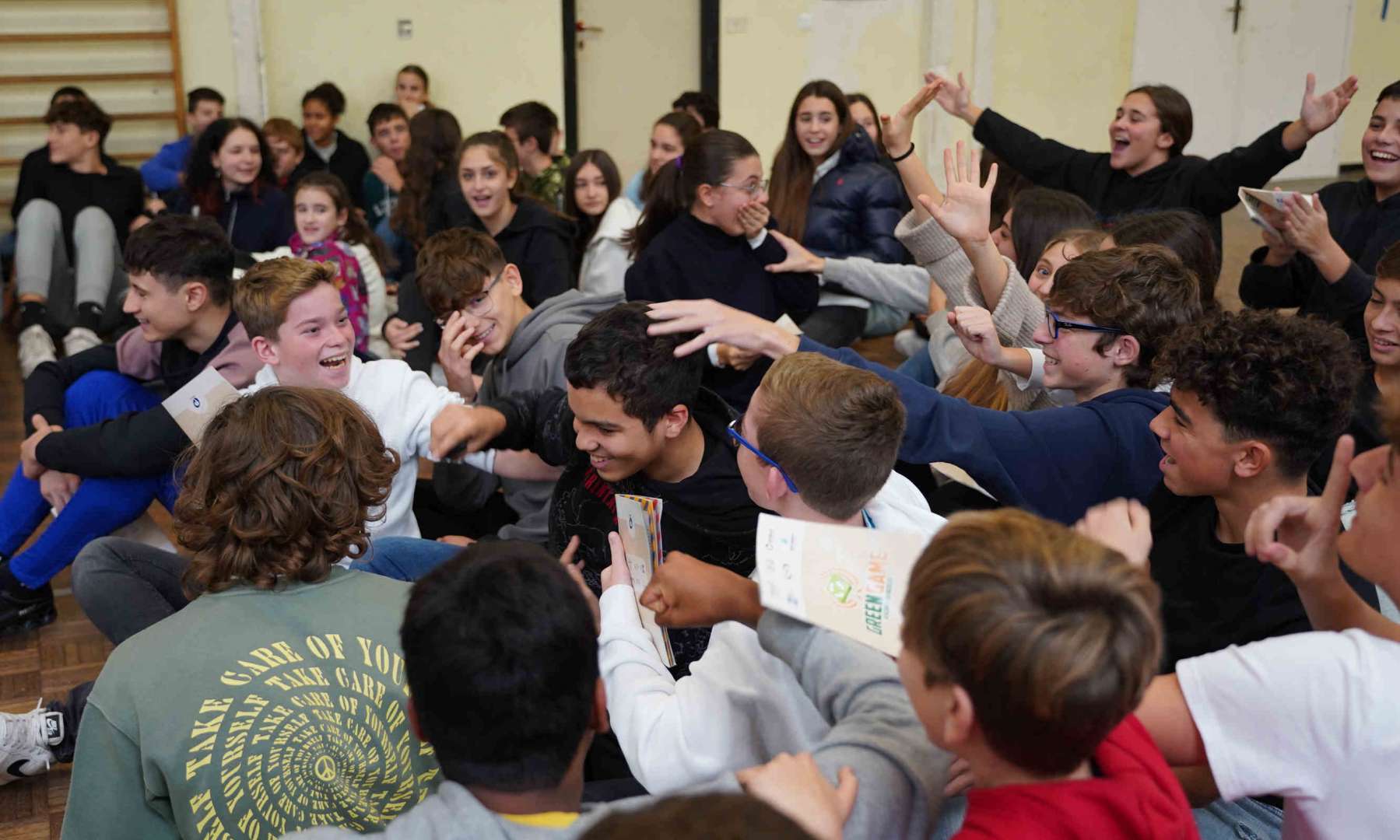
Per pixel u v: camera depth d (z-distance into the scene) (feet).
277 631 4.01
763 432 3.87
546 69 23.67
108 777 3.91
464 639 2.88
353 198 20.83
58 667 8.38
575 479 5.81
